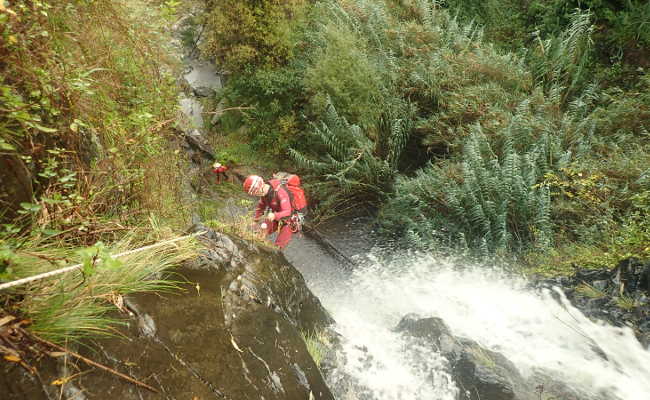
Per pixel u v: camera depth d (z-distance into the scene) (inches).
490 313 180.9
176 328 95.2
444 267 221.3
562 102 280.4
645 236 174.4
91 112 127.9
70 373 74.6
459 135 260.5
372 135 280.4
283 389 95.8
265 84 312.8
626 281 163.9
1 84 91.4
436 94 279.1
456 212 234.8
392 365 142.0
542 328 165.6
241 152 328.2
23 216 99.3
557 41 297.6
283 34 314.3
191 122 233.5
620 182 206.4
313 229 268.4
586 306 166.1
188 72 430.9
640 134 237.3
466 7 365.7
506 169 219.0
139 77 163.0
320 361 126.8
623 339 149.6
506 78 280.4
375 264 237.9
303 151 316.8
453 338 144.4
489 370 129.4
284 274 143.0
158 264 113.0
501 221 212.1
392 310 201.3
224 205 269.9
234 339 100.6
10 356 71.9
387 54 307.4
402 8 347.9
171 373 84.4
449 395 130.1
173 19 181.5
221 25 318.3
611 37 300.0
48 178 112.7
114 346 83.7
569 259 192.9
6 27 94.4
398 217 253.9
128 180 134.0
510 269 206.4
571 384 137.9
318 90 290.8
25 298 82.4
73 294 88.3
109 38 147.7
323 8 338.3
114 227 121.1
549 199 204.5
